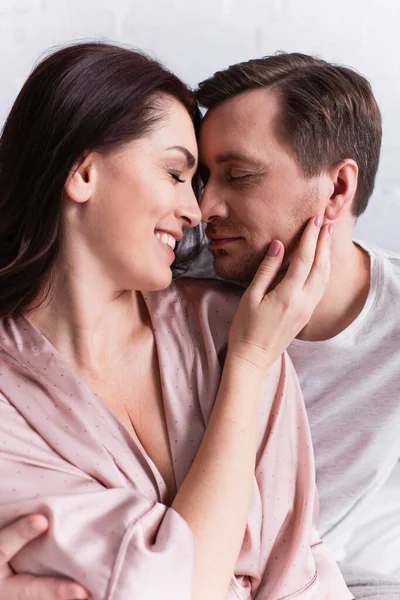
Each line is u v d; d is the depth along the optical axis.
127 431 0.95
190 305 1.07
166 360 1.01
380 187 1.78
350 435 1.30
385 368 1.26
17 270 0.95
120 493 0.89
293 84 1.08
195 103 1.01
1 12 1.75
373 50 1.73
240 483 0.92
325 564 1.08
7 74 1.77
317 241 1.08
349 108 1.11
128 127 0.90
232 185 1.08
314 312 1.25
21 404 0.93
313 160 1.07
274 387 1.05
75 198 0.91
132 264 0.94
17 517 0.86
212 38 1.74
